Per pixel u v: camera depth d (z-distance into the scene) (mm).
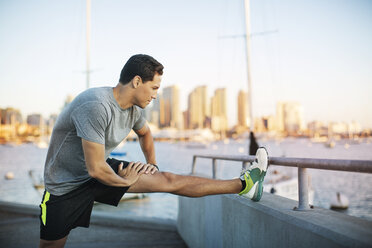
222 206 2336
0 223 4102
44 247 1697
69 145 1655
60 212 1664
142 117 1975
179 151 106938
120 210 13898
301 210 1496
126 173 1732
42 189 20125
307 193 1506
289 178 14719
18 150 109750
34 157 70938
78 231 3914
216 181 1774
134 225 4152
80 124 1546
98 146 1562
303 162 1483
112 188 1746
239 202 1999
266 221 1626
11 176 28078
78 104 1587
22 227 3934
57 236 1672
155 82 1634
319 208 1540
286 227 1423
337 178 35062
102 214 4414
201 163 54250
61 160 1672
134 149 110688
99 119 1551
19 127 181750
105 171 1589
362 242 984
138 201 16172
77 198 1703
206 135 195625
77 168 1695
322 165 1364
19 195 19188
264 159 1763
